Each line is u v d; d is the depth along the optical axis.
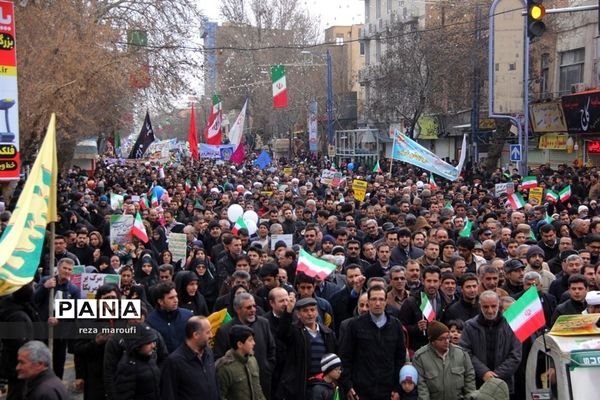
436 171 22.59
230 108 69.25
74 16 22.34
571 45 34.06
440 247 11.59
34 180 7.27
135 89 30.23
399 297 9.10
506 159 40.00
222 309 8.45
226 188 25.98
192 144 37.91
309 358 7.47
